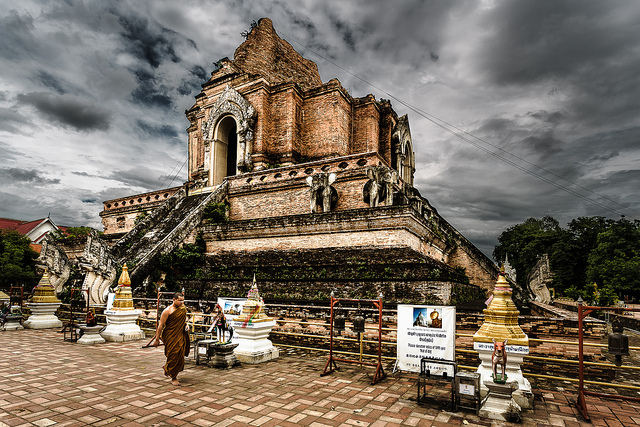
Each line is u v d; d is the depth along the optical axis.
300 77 41.09
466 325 10.45
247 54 36.28
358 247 17.55
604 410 6.77
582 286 46.94
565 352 9.28
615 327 7.09
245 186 24.84
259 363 9.93
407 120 36.28
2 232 38.72
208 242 22.36
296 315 12.58
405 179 37.56
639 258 39.47
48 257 20.36
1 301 17.83
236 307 11.06
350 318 11.63
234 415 6.19
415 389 7.75
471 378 6.49
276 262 19.08
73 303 18.08
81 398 6.96
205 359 10.18
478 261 23.16
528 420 6.29
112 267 18.09
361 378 8.53
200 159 34.34
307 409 6.51
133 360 10.09
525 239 52.06
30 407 6.48
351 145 32.16
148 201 34.50
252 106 28.92
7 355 10.66
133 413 6.24
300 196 22.84
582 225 48.75
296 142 29.25
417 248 18.41
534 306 17.20
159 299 15.67
